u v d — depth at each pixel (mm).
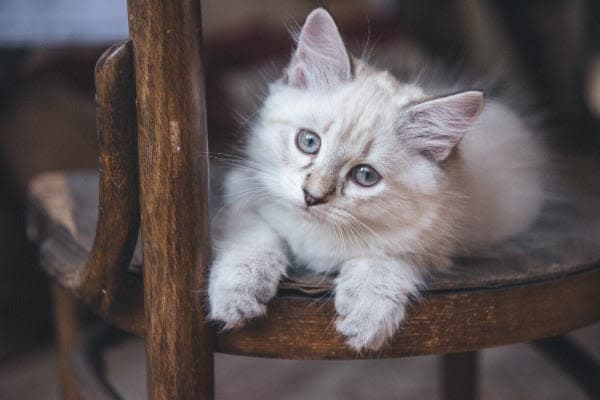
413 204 697
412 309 640
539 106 1032
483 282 646
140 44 605
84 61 1278
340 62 731
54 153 1203
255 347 640
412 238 691
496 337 650
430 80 807
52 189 806
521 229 731
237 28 1438
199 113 616
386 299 639
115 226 634
